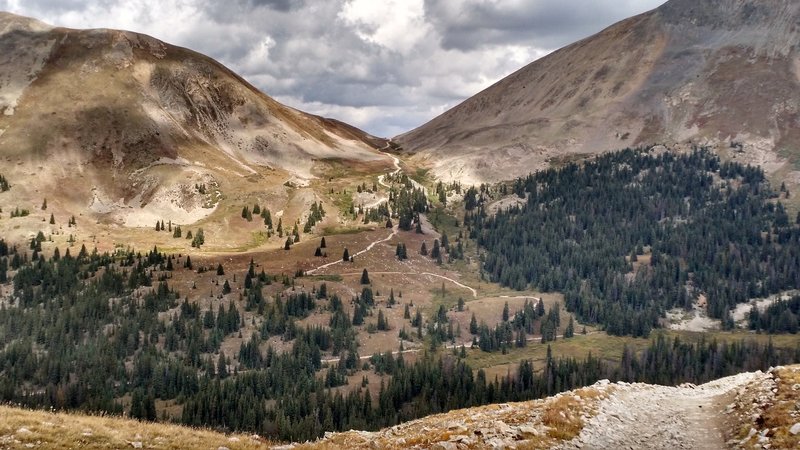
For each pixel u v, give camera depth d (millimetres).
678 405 41000
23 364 165875
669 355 154250
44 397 148500
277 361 168125
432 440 30656
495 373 169375
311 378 160375
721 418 36250
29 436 25125
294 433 122375
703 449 31859
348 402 137375
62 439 25688
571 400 38344
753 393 36938
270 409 141125
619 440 32750
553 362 150625
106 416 33156
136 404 135375
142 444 26969
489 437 30688
